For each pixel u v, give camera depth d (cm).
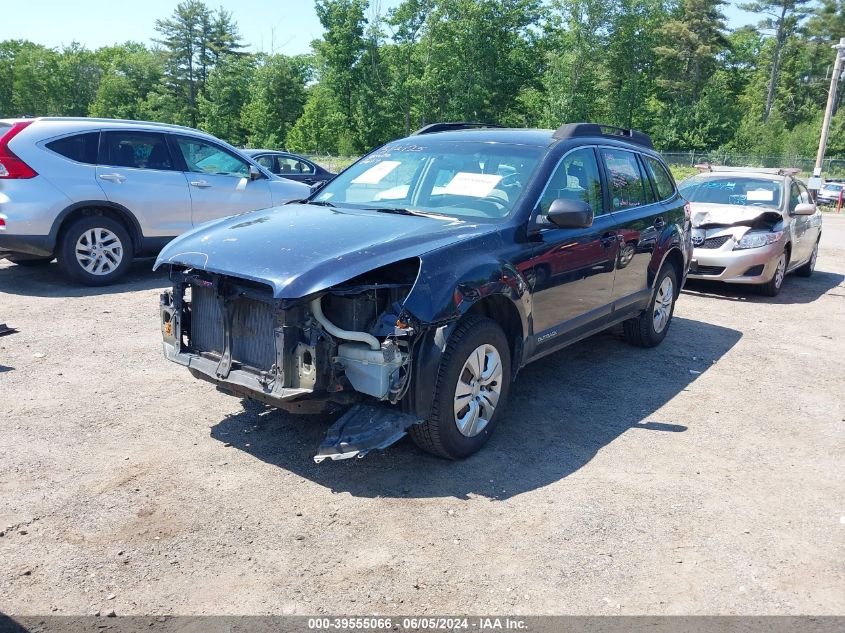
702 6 6894
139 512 364
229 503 376
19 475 397
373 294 389
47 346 624
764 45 8381
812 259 1215
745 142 6328
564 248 494
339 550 337
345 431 382
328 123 6094
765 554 347
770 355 701
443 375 397
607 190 577
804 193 1178
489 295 419
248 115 7062
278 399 376
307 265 372
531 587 314
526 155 512
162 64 8050
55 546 333
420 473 414
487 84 5741
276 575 317
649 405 545
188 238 440
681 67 7094
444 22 5625
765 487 418
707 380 613
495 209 474
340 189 547
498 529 359
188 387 538
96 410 490
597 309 560
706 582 323
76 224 823
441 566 327
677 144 6525
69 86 9662
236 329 402
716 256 964
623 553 343
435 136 571
